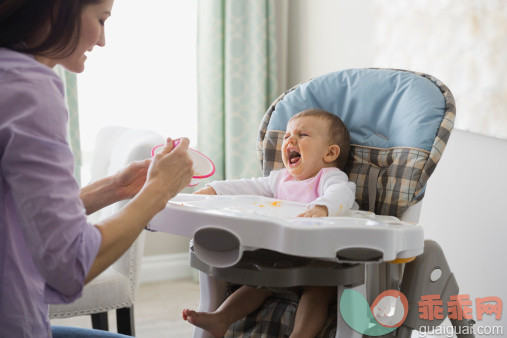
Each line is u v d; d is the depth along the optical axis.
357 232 0.91
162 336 2.12
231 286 1.29
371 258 0.92
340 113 1.42
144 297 2.53
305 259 1.03
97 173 1.95
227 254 0.95
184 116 2.77
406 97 1.30
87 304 1.55
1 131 0.73
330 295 1.17
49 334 0.92
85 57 0.91
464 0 1.66
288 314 1.23
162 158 0.89
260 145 1.50
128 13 2.63
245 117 2.61
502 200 1.63
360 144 1.36
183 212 1.00
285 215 1.11
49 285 0.79
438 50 1.77
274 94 2.64
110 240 0.80
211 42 2.58
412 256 1.01
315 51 2.50
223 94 2.64
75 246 0.75
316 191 1.34
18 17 0.79
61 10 0.80
